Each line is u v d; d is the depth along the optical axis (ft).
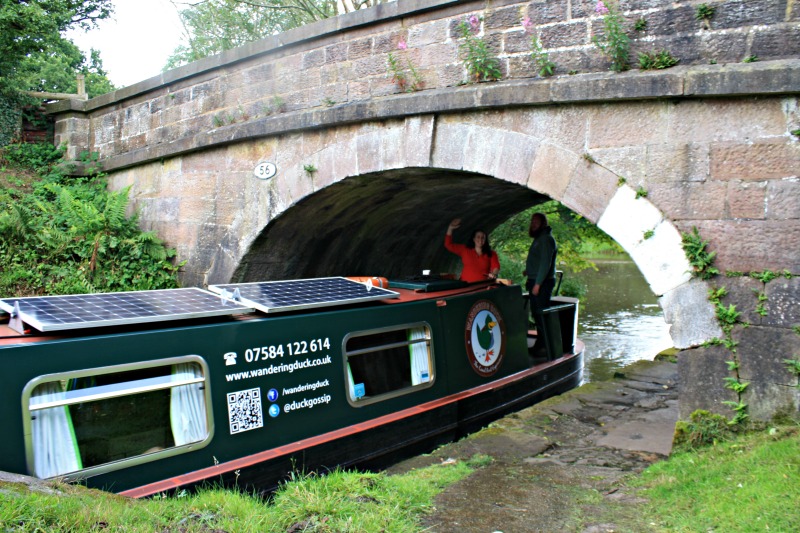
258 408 17.97
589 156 19.43
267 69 28.14
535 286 30.81
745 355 16.60
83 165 37.22
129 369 15.38
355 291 22.30
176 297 18.62
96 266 30.58
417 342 23.22
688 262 17.49
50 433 14.03
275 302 19.39
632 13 18.74
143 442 15.60
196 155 31.35
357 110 24.45
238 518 11.87
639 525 13.16
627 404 24.98
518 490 15.60
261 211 28.76
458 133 22.40
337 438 19.45
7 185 34.35
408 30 23.63
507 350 27.99
